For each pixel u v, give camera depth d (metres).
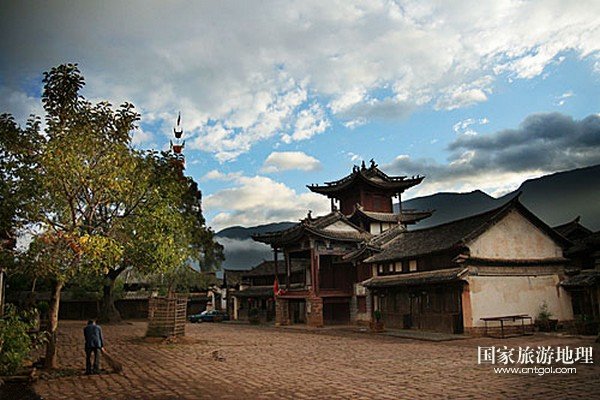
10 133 17.02
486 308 32.47
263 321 59.09
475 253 33.03
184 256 27.02
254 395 13.75
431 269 36.66
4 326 16.58
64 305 63.69
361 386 14.75
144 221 20.36
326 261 51.56
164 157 22.64
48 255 16.88
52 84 17.70
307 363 20.38
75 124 17.80
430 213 56.88
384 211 57.69
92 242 16.44
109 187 17.70
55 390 14.85
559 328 34.31
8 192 16.78
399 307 39.56
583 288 34.81
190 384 15.66
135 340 31.27
